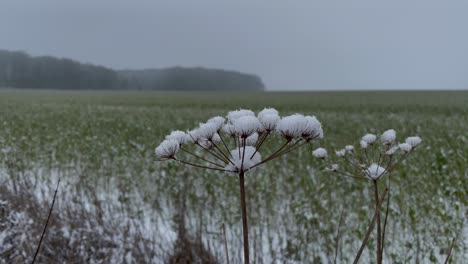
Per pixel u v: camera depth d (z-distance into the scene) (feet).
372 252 12.58
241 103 127.44
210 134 4.35
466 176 20.51
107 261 11.79
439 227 14.26
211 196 18.52
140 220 14.78
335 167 6.91
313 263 12.34
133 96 182.50
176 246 12.77
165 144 4.38
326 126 51.21
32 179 22.08
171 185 19.04
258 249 12.78
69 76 359.87
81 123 51.26
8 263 11.12
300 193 19.80
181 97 176.04
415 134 40.78
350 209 17.01
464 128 45.68
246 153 4.05
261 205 16.96
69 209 15.34
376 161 6.84
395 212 15.02
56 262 11.40
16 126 43.98
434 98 138.31
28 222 13.10
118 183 19.93
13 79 329.11
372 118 65.98
